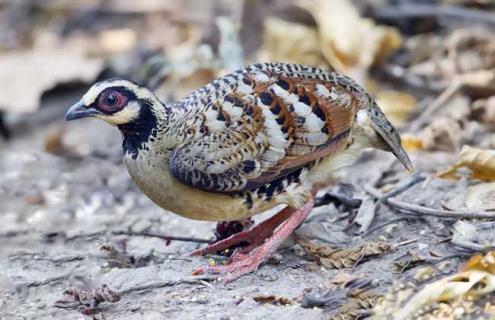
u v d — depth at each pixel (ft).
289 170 33.63
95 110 33.71
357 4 57.06
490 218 34.88
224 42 54.70
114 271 35.78
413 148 44.09
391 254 34.22
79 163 49.83
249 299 32.22
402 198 38.40
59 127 54.85
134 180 34.53
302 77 34.12
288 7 57.41
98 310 32.91
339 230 36.73
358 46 52.29
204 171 33.04
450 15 55.77
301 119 33.42
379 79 52.19
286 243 35.99
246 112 33.37
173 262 36.11
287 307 31.53
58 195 46.32
